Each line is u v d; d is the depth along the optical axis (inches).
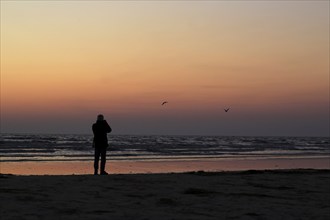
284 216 295.7
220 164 1323.8
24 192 367.6
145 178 506.6
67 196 356.2
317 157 1895.9
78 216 275.6
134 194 379.9
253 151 2455.7
